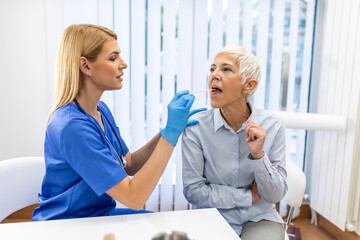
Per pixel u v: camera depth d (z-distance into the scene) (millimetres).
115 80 973
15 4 1839
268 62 2121
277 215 1172
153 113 2051
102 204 1001
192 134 1171
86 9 1889
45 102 1962
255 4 2023
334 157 1923
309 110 2266
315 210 2125
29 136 1987
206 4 1956
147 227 772
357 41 1723
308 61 2113
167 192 2137
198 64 2016
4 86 1916
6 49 1880
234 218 1151
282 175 1152
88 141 854
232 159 1154
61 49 942
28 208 2061
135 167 1285
